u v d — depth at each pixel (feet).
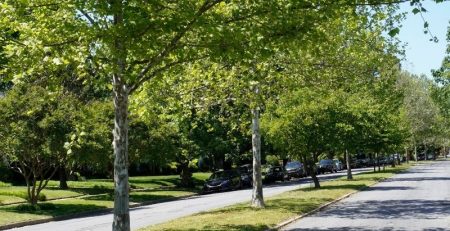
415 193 82.58
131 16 26.58
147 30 28.27
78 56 29.30
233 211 58.44
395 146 166.09
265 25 31.01
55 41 30.09
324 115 94.43
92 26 27.68
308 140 95.30
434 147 354.74
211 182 122.62
